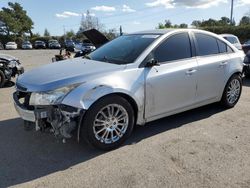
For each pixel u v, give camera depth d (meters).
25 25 77.56
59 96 3.73
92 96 3.81
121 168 3.62
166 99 4.62
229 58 5.63
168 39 4.77
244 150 4.07
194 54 5.05
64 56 11.99
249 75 9.91
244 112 5.74
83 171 3.58
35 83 3.91
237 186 3.21
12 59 9.72
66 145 4.30
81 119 3.80
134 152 4.05
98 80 3.93
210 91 5.34
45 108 3.78
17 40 68.38
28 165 3.75
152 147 4.20
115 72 4.11
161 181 3.32
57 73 4.08
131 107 4.22
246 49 14.84
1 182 3.36
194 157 3.88
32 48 53.09
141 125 4.80
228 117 5.45
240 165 3.66
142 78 4.27
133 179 3.37
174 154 3.97
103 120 4.01
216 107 6.02
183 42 4.96
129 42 4.95
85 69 4.15
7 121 5.36
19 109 4.07
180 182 3.30
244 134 4.65
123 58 4.50
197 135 4.62
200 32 5.29
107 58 4.68
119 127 4.20
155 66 4.44
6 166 3.72
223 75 5.51
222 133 4.70
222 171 3.52
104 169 3.61
